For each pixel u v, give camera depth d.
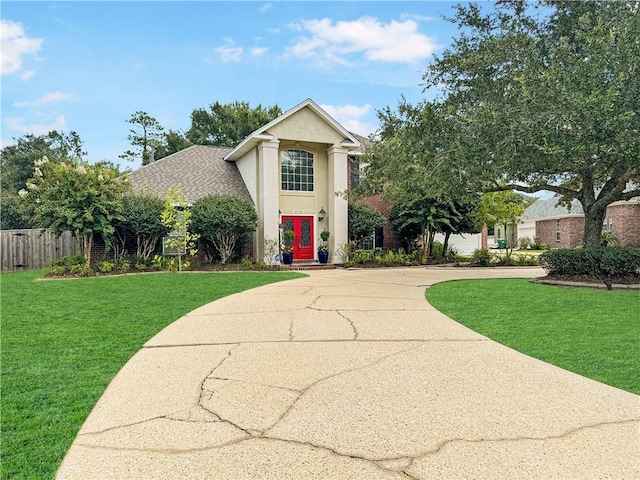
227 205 16.44
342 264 18.41
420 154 10.98
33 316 6.99
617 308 7.59
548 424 3.04
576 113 8.50
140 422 3.13
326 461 2.55
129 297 8.96
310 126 18.70
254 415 3.22
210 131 37.56
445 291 10.02
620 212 25.11
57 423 3.14
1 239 16.95
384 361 4.56
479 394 3.62
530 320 6.68
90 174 13.77
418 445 2.73
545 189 12.76
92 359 4.71
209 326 6.32
